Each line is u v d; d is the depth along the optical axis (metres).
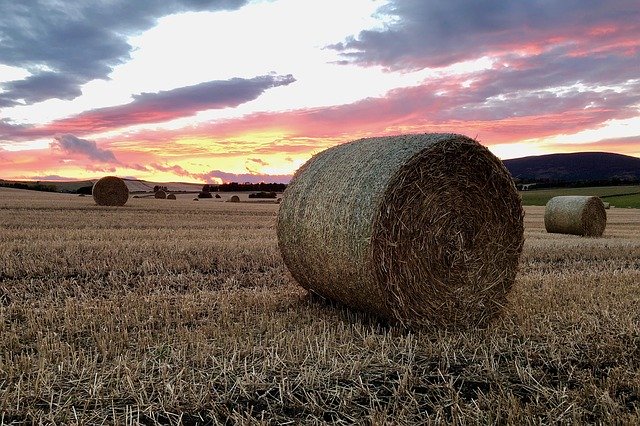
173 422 4.10
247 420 4.05
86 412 4.20
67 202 30.94
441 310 6.62
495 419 4.12
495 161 6.92
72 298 7.59
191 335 5.86
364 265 6.29
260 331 6.13
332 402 4.43
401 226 6.37
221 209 29.53
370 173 6.56
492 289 6.97
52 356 5.21
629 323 6.38
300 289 8.70
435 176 6.57
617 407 4.32
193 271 10.06
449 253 6.66
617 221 29.02
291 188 7.82
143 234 14.96
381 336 5.97
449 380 4.89
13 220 18.33
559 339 5.90
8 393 4.35
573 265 11.48
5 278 9.02
